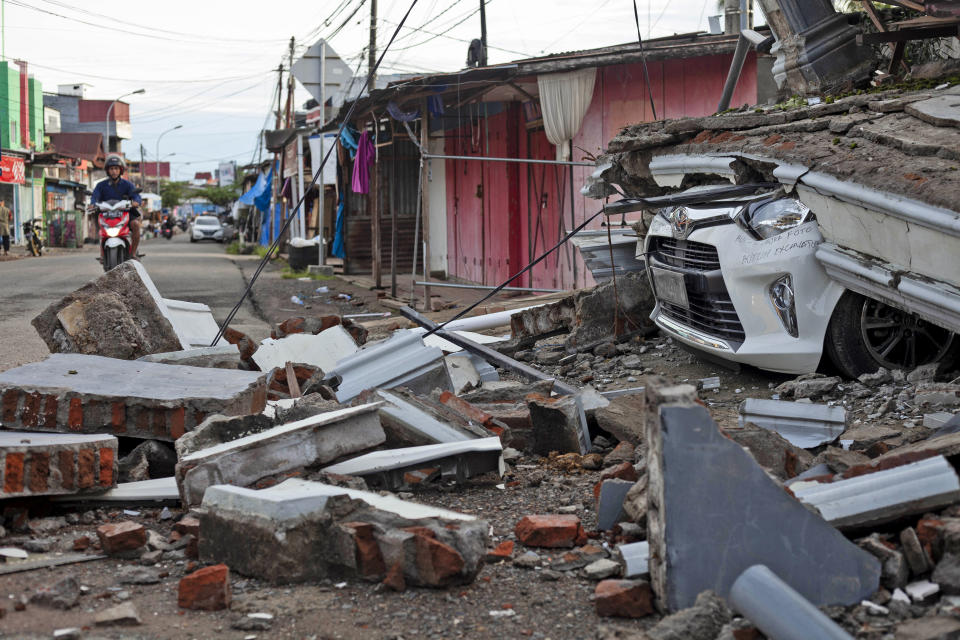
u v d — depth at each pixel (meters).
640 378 7.16
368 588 3.31
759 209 6.14
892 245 5.18
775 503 2.94
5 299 15.05
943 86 6.65
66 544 3.86
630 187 8.94
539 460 5.12
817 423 4.73
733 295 6.18
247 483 4.00
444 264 22.30
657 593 3.00
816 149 5.91
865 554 2.96
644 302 8.41
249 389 4.96
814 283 5.82
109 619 3.03
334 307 14.82
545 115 13.38
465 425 4.90
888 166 5.23
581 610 3.11
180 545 3.80
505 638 2.92
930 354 5.96
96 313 6.41
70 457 4.15
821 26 8.49
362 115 17.27
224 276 22.14
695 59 12.38
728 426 4.86
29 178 46.53
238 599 3.24
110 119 81.75
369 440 4.30
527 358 8.50
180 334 7.06
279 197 35.62
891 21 9.35
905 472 3.19
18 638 2.92
